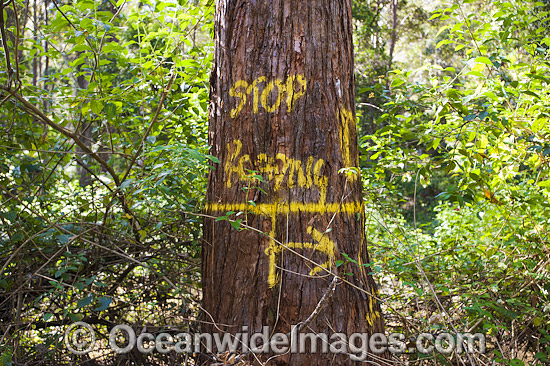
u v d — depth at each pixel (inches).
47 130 138.9
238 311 92.6
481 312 105.7
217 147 100.1
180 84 132.0
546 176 136.6
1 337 104.0
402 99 134.7
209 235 100.0
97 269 120.6
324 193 94.4
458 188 119.4
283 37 95.9
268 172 94.2
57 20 106.7
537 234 133.1
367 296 96.7
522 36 135.0
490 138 129.0
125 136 129.1
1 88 97.7
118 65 128.1
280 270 91.7
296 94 95.0
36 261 116.1
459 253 138.9
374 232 164.6
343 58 100.9
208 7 118.1
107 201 117.6
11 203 117.0
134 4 149.4
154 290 123.0
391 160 142.9
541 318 118.1
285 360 89.1
